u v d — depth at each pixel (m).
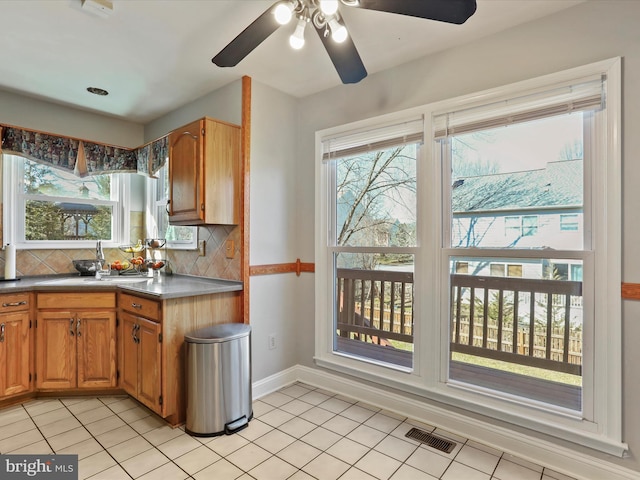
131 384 2.51
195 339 2.20
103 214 3.52
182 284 2.70
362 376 2.67
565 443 1.88
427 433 2.23
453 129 2.23
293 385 2.97
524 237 2.04
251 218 2.70
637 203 1.69
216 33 2.07
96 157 3.29
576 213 1.88
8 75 2.59
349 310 2.83
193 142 2.53
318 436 2.19
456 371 2.29
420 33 2.08
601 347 1.78
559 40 1.88
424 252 2.36
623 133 1.71
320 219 2.91
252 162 2.70
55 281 2.89
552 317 1.97
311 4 1.55
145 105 3.16
